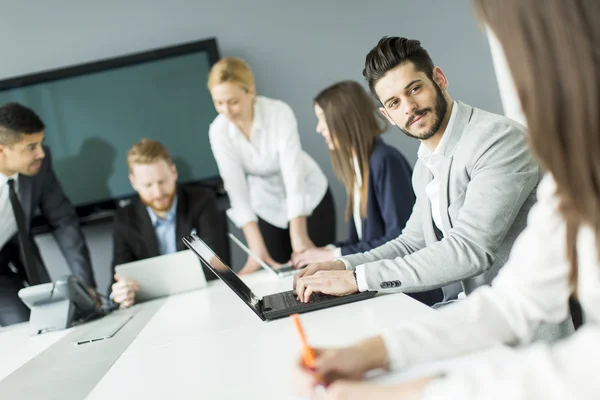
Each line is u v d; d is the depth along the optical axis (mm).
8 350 2342
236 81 3963
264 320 1818
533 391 689
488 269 1893
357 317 1615
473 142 1949
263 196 4332
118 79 4766
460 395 733
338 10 4859
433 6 4871
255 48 4852
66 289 2637
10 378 1809
